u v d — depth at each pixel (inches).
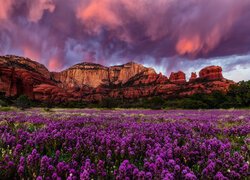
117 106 3565.5
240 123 652.7
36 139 289.3
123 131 422.3
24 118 690.2
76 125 524.1
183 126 489.1
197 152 247.0
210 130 447.8
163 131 411.2
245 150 274.1
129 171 177.8
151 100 3853.3
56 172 181.3
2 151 239.5
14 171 189.3
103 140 294.7
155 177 169.8
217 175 175.0
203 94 3353.8
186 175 163.2
